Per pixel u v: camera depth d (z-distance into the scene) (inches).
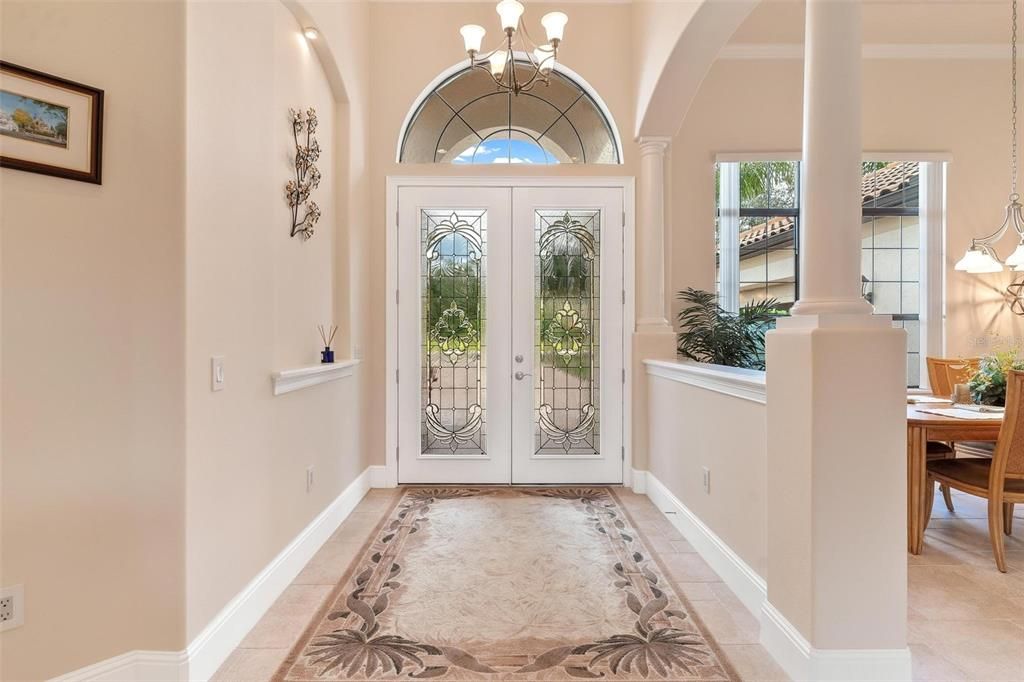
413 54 158.6
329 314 128.8
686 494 120.3
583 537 119.3
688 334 171.6
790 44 178.4
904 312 191.3
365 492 152.0
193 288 67.3
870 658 67.5
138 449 65.1
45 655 61.4
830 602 67.7
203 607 69.8
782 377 75.2
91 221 63.2
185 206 65.7
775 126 180.9
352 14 137.6
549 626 83.3
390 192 158.2
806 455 69.4
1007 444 100.3
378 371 158.4
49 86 60.4
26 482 60.5
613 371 160.1
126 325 64.7
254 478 84.5
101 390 63.8
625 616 86.2
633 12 157.2
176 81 65.4
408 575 100.5
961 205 185.9
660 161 154.9
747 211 189.2
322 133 123.6
